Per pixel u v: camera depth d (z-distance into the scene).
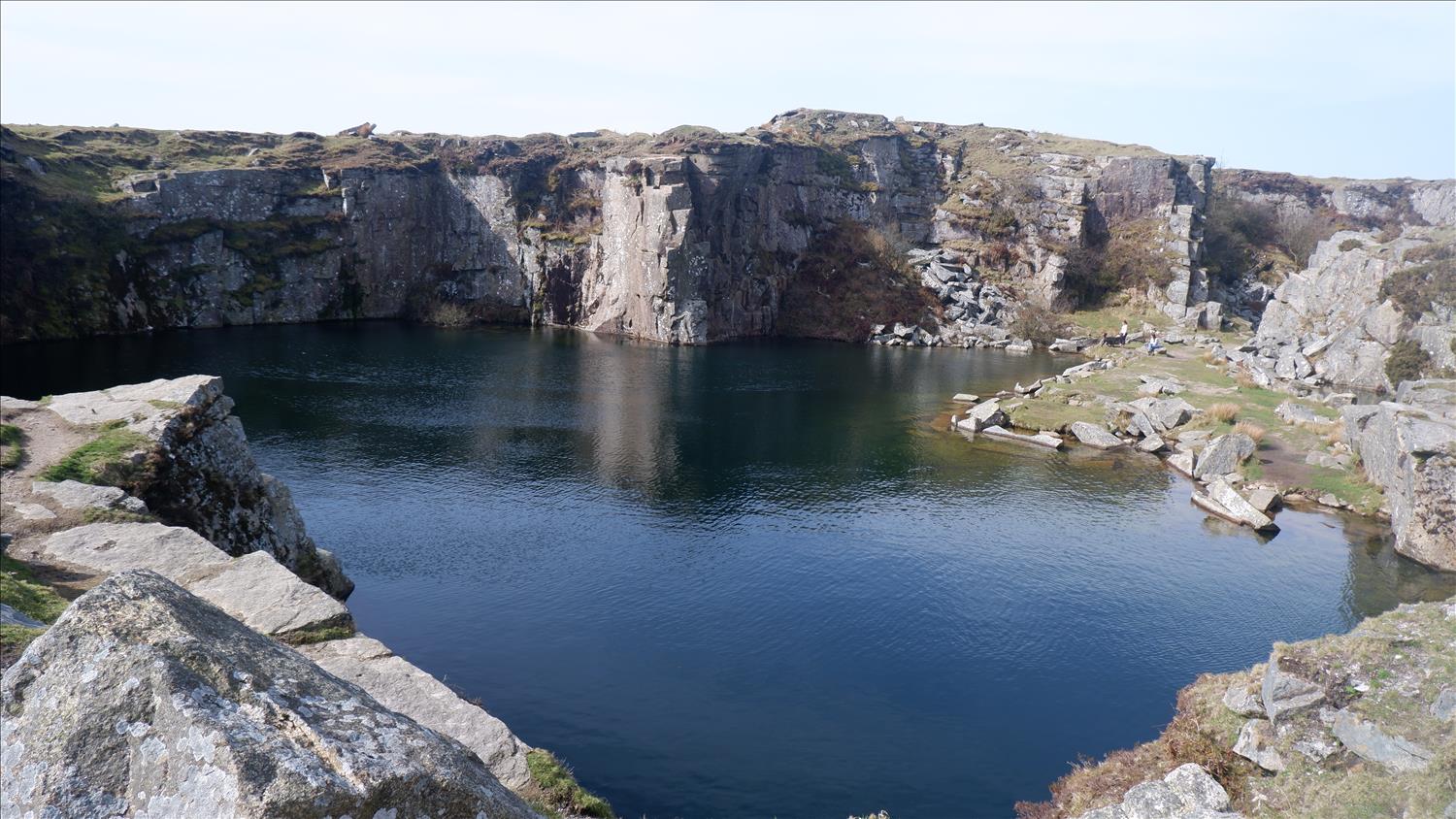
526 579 41.62
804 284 138.50
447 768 6.82
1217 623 38.25
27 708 6.21
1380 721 20.00
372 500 51.75
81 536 22.44
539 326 134.62
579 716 30.28
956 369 105.31
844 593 41.03
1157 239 137.75
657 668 33.81
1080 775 26.59
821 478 59.19
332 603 18.62
